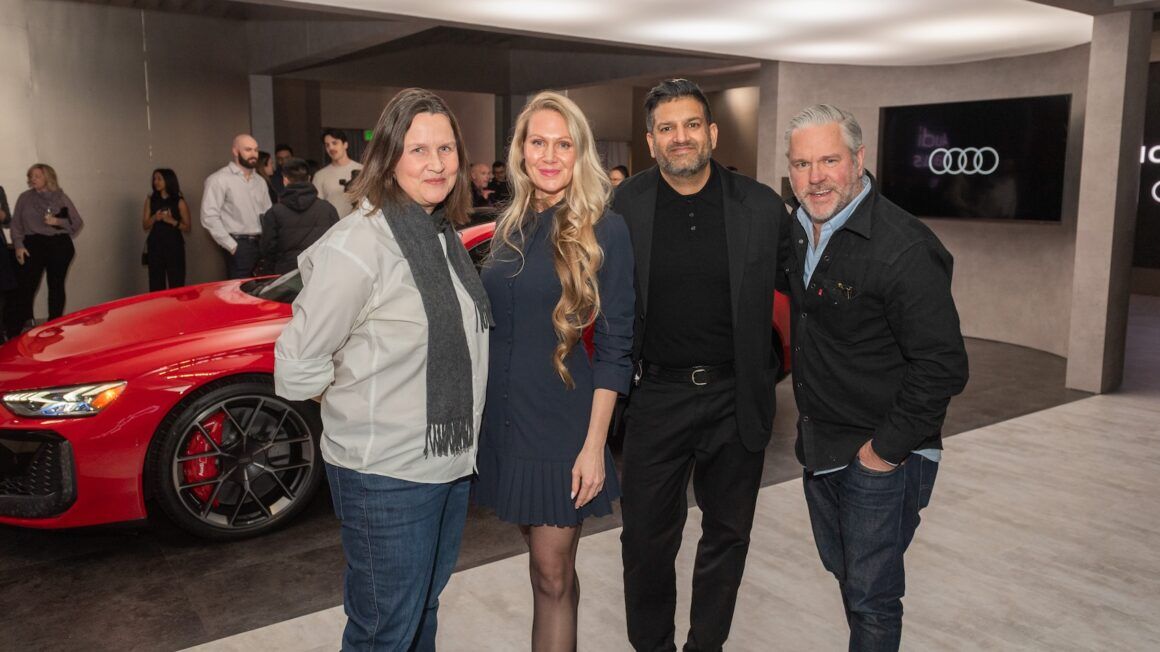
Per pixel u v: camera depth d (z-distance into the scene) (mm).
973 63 7613
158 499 3055
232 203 6449
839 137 1779
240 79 10023
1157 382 5992
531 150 1829
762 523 3363
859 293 1829
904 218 1834
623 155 16828
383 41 7910
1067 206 6922
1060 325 7043
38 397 2896
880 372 1880
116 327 3357
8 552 3119
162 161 9281
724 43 7000
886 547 1898
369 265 1624
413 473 1703
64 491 2902
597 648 2426
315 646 2436
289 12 9133
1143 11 5270
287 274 4051
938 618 2619
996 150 7152
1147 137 10852
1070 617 2637
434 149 1694
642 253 2080
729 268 2047
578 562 2994
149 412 2969
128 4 8828
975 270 7895
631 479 2170
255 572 2963
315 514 3520
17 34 7992
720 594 2193
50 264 7406
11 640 2484
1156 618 2635
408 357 1680
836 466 1933
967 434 4648
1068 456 4262
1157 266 10953
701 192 2090
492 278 1892
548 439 1866
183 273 7871
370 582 1745
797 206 2006
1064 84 6926
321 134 16219
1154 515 3482
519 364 1869
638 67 11172
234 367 3098
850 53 7422
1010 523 3383
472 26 6324
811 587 2824
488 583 2824
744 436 2080
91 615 2641
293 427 3348
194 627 2564
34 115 8164
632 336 1976
